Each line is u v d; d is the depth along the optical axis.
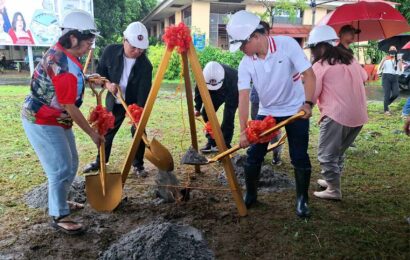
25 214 3.76
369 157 5.88
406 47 12.87
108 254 2.97
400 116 9.95
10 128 7.69
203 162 3.57
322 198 4.20
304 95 3.62
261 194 4.36
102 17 25.75
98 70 4.63
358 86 3.81
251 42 3.27
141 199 4.16
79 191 4.20
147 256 2.83
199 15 23.09
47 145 3.12
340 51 3.86
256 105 5.13
